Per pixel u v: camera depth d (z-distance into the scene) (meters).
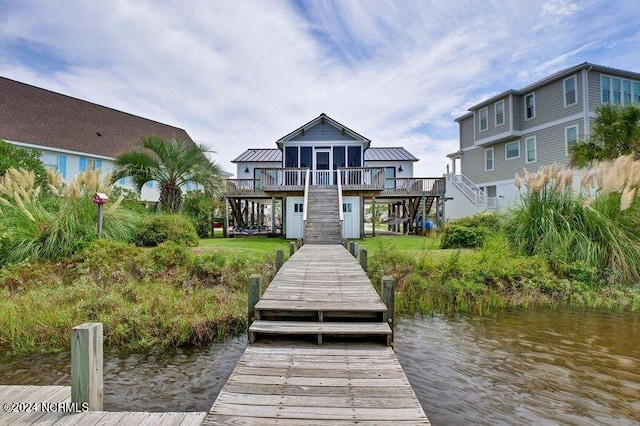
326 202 16.06
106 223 9.99
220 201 20.02
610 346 4.98
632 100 17.50
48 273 7.63
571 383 3.94
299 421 2.52
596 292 7.54
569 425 3.19
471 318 6.39
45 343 4.89
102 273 7.47
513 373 4.20
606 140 11.84
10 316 5.36
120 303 5.92
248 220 24.52
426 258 8.88
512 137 20.50
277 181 17.03
